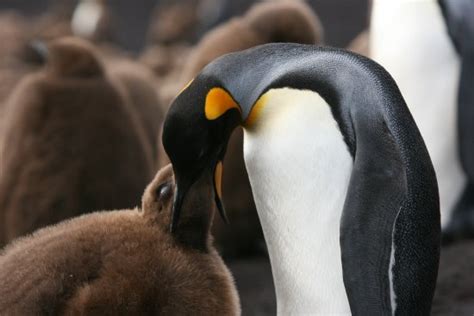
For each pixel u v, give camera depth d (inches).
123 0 2859.3
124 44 2854.3
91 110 579.8
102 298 376.2
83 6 2055.9
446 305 554.9
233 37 666.8
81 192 575.8
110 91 591.2
